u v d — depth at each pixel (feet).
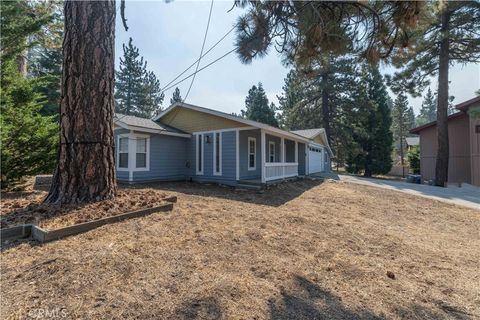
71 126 13.61
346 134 75.36
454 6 37.06
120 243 10.02
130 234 10.93
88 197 13.61
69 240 10.02
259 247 11.14
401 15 10.66
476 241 14.96
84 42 13.60
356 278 9.18
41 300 6.66
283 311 6.91
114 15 14.83
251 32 12.78
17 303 6.49
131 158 32.86
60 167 13.74
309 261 10.27
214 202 20.03
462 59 43.78
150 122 38.99
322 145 72.33
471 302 8.00
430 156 55.83
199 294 7.31
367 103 73.82
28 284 7.28
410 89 47.85
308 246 11.85
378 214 20.57
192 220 13.71
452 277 9.77
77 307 6.46
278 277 8.75
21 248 9.33
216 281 8.08
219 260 9.56
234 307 6.89
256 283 8.23
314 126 80.23
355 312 7.12
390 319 6.92
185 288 7.56
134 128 32.04
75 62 13.56
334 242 12.69
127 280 7.72
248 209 18.42
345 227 15.57
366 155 77.77
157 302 6.84
